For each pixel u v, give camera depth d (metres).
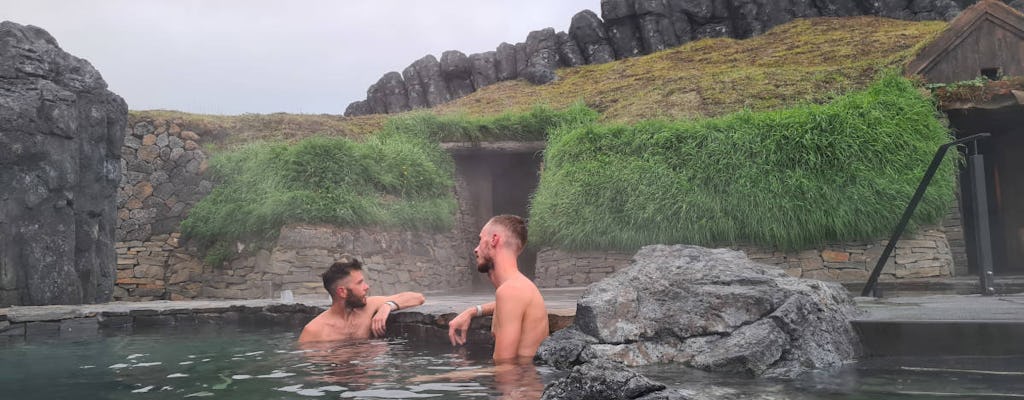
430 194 15.03
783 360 3.28
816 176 11.49
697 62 23.62
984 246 5.80
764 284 3.79
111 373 3.62
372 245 12.59
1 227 7.73
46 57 8.48
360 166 13.70
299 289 11.55
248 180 13.76
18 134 7.88
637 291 3.88
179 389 3.00
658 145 12.90
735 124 12.48
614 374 2.49
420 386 2.91
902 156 11.28
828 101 13.73
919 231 11.09
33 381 3.40
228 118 16.48
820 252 11.37
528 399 2.58
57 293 8.16
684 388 2.77
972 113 12.21
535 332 3.75
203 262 13.35
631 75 23.73
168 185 14.41
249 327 6.53
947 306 4.53
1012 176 13.04
